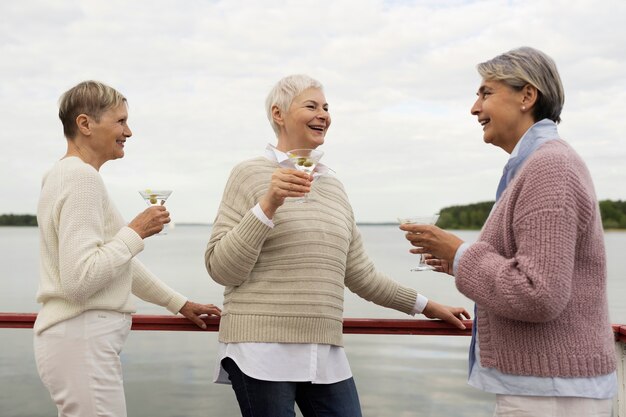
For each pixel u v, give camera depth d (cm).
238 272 221
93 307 221
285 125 250
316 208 236
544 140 184
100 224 220
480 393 787
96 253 213
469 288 183
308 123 247
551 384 179
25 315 257
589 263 178
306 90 247
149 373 844
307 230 229
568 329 178
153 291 266
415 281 3061
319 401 238
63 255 211
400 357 1134
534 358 180
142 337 1209
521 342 182
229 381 249
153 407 654
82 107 232
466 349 1227
